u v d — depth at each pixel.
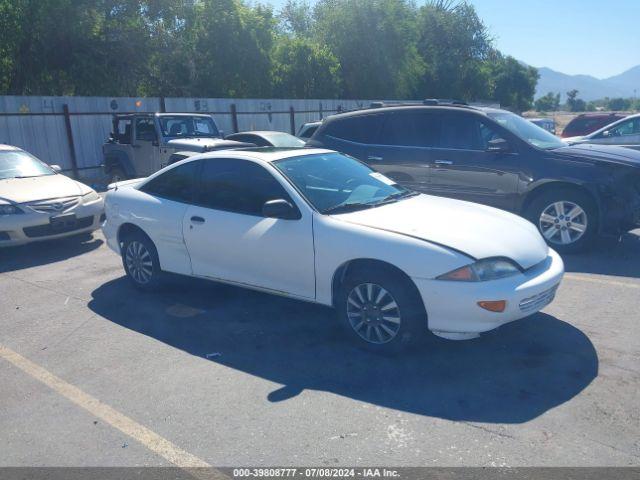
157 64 25.53
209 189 5.50
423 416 3.58
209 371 4.31
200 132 13.66
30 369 4.45
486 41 42.62
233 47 26.45
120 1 22.92
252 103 21.12
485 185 7.48
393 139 8.19
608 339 4.59
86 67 22.47
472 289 4.04
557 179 6.96
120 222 6.17
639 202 6.76
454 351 4.48
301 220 4.76
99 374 4.32
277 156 5.34
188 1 24.92
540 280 4.29
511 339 4.66
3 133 15.20
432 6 42.09
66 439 3.48
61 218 7.95
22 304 5.97
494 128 7.47
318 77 29.73
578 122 20.03
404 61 34.69
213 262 5.41
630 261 6.77
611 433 3.32
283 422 3.57
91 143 17.12
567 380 3.96
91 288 6.44
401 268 4.21
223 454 3.28
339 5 33.62
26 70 21.92
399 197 5.30
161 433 3.51
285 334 4.95
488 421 3.50
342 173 5.44
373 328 4.48
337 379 4.11
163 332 5.09
